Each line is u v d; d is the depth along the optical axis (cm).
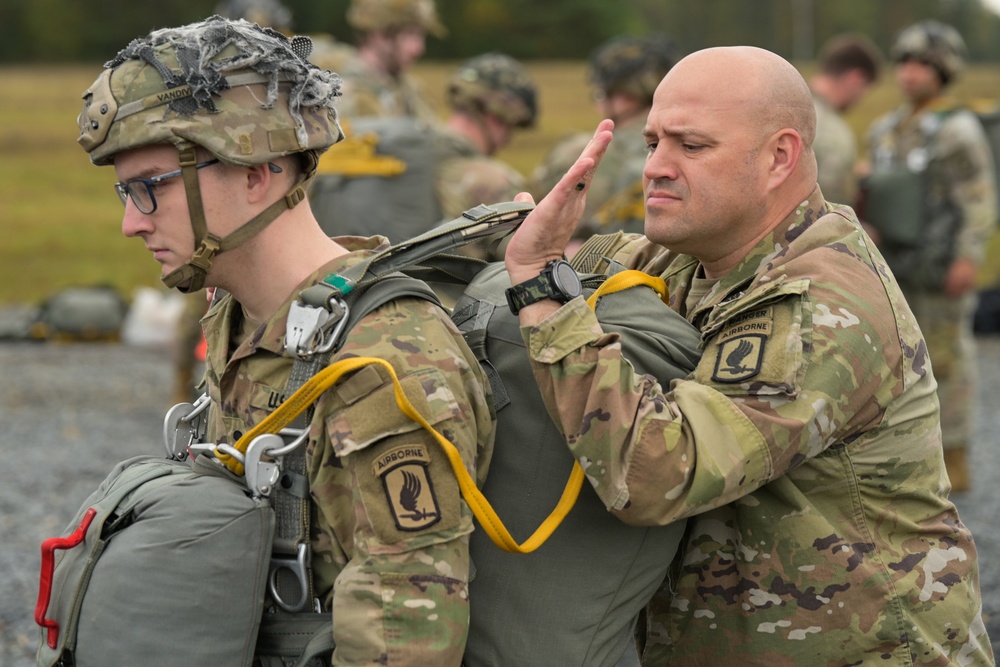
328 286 313
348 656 301
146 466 331
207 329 350
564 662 328
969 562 363
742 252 354
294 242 329
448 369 314
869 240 360
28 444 1173
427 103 1208
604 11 8881
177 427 360
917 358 349
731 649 353
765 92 341
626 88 840
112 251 2839
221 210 315
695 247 355
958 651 361
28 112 5194
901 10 11162
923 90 1026
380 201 847
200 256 316
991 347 1850
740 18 10700
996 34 11631
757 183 344
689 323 356
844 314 331
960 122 975
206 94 307
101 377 1548
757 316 334
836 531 342
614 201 830
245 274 327
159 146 310
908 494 351
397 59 1155
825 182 922
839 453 341
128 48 318
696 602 357
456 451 305
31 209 3353
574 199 323
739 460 314
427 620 300
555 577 329
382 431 302
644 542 336
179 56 309
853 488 343
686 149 344
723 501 317
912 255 977
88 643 305
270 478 312
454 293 385
